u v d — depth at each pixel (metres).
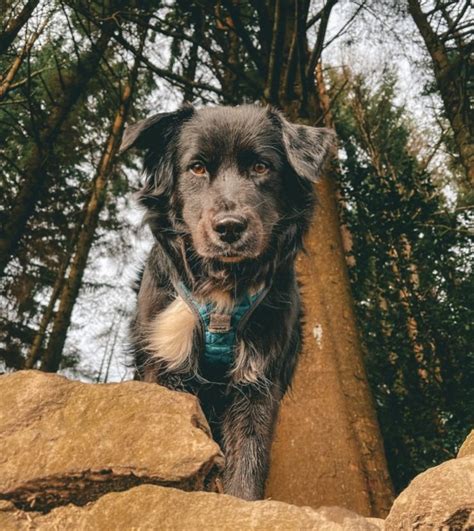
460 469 0.27
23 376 0.35
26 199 1.45
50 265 2.06
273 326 0.58
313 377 0.95
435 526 0.26
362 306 1.51
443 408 1.31
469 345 1.34
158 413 0.33
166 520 0.29
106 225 2.19
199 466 0.31
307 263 1.06
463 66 1.66
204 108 0.64
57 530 0.31
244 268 0.57
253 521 0.28
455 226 1.42
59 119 1.50
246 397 0.57
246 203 0.56
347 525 0.27
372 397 1.01
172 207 0.61
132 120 1.84
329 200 1.15
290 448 0.90
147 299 0.60
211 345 0.57
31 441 0.33
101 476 0.31
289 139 0.60
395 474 1.28
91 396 0.34
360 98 2.57
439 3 1.53
